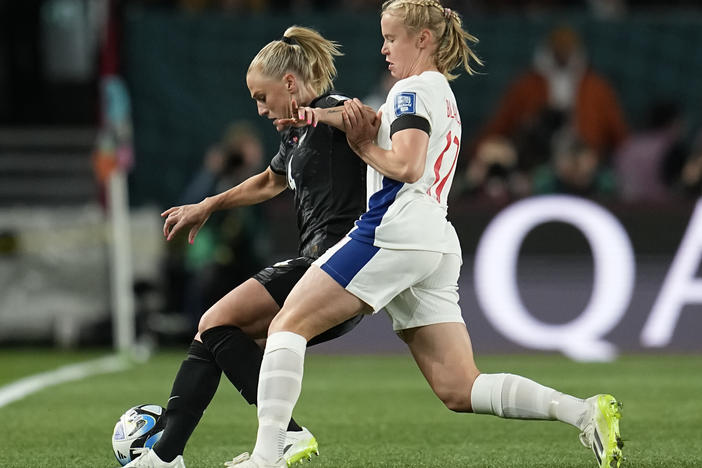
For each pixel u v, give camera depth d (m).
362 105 15.86
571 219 41.75
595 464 19.59
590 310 41.53
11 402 28.89
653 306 41.50
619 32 49.50
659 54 49.53
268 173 18.48
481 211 41.69
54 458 20.44
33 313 44.12
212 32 49.31
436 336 16.89
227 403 28.66
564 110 47.31
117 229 40.41
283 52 17.12
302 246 17.30
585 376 34.50
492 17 49.41
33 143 55.16
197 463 19.81
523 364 38.09
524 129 46.78
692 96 49.59
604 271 41.53
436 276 16.69
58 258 44.19
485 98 49.44
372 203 16.17
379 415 26.48
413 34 16.66
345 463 19.75
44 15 60.66
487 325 41.59
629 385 32.16
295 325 15.98
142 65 49.12
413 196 16.08
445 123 16.25
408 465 19.52
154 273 43.84
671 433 23.42
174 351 43.03
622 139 47.66
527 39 49.41
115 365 37.88
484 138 48.06
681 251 41.50
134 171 48.81
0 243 44.06
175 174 48.97
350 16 49.31
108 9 48.84
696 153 45.94
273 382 15.84
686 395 29.95
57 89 60.28
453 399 16.95
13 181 53.88
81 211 49.56
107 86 39.03
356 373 35.88
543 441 22.44
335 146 16.94
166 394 30.38
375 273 15.91
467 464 19.61
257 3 52.19
